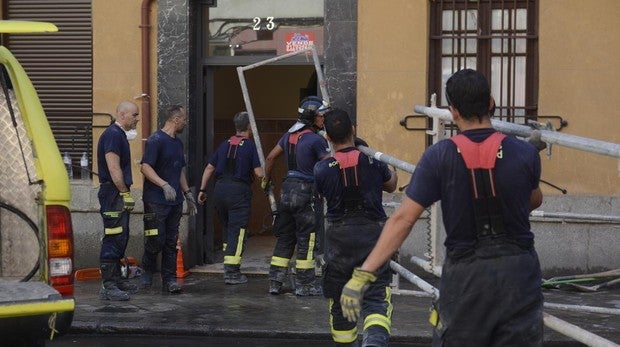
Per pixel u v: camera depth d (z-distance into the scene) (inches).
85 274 581.9
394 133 584.4
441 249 330.0
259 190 732.7
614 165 565.9
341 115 354.0
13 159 353.7
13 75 347.3
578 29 570.6
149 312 480.1
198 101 614.9
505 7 583.8
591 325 446.3
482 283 227.9
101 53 605.9
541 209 571.5
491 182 229.8
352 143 357.7
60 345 427.5
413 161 582.6
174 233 533.6
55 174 334.0
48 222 332.8
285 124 724.0
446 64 589.6
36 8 623.5
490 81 587.5
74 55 621.3
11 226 356.5
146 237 529.3
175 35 599.5
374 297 346.9
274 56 610.9
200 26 613.0
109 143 501.0
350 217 349.7
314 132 524.4
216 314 476.1
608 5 567.8
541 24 573.3
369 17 584.7
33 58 624.4
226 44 614.5
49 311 309.9
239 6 612.4
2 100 354.6
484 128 236.4
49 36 622.5
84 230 603.8
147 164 521.3
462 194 231.0
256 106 727.7
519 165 231.0
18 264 356.5
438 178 232.8
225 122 720.3
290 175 522.9
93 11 605.9
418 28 581.9
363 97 586.2
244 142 556.7
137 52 603.2
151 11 601.9
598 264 568.1
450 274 231.9
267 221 730.2
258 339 439.8
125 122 506.3
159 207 526.3
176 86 600.1
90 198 601.6
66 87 621.9
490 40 585.3
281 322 458.0
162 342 434.0
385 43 584.4
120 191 504.7
